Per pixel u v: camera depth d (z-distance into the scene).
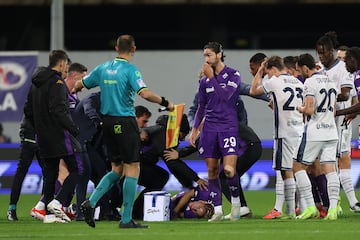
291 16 93.31
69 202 42.50
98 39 94.31
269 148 61.53
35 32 90.75
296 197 44.09
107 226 38.09
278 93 40.34
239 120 42.94
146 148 42.12
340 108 43.50
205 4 86.94
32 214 42.12
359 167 60.66
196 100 44.16
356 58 42.09
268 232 35.09
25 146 42.75
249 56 63.78
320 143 39.78
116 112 35.72
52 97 39.38
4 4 86.25
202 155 39.88
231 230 35.91
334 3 85.88
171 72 65.25
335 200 40.19
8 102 64.62
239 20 93.25
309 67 39.50
